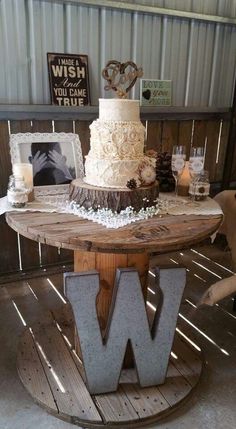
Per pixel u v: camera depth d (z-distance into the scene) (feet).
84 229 4.66
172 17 8.92
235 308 7.81
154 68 9.16
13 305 7.80
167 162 6.82
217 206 6.02
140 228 4.80
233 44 10.07
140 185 5.50
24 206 5.54
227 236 7.45
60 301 8.00
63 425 4.91
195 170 6.32
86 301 4.51
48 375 5.56
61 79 8.04
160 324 4.97
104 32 8.27
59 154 6.75
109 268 5.24
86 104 8.44
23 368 5.69
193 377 5.63
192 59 9.60
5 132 7.71
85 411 4.91
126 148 5.27
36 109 7.76
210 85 10.15
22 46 7.54
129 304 4.69
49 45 7.80
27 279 8.87
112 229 4.71
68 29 7.88
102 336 5.16
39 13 7.49
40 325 6.84
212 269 9.73
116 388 5.24
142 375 5.23
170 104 9.62
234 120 10.15
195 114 9.95
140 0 8.39
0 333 6.85
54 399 5.10
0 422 4.96
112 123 5.23
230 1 9.58
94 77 8.49
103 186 5.41
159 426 4.94
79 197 5.41
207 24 9.48
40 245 8.95
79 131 8.54
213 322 7.40
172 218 5.29
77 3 7.73
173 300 4.88
